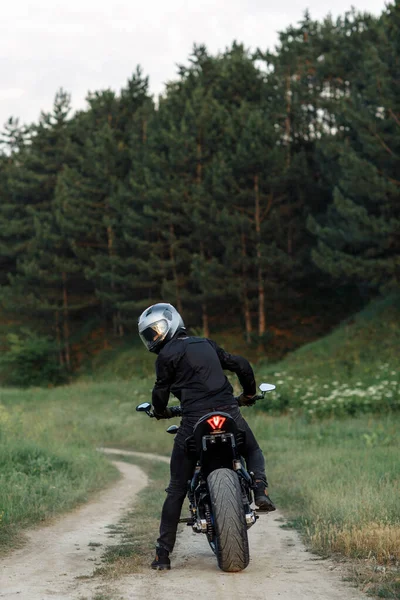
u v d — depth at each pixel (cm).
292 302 8675
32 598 729
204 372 905
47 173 11538
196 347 919
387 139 5753
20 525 1277
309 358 6350
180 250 8175
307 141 8806
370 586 765
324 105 7838
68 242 9488
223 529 842
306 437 3572
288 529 1273
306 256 7756
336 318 8262
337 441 3153
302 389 4778
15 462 2164
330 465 2138
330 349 6362
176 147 7969
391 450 2441
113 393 6819
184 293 8056
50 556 991
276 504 1645
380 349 6031
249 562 926
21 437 2722
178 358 909
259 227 7512
